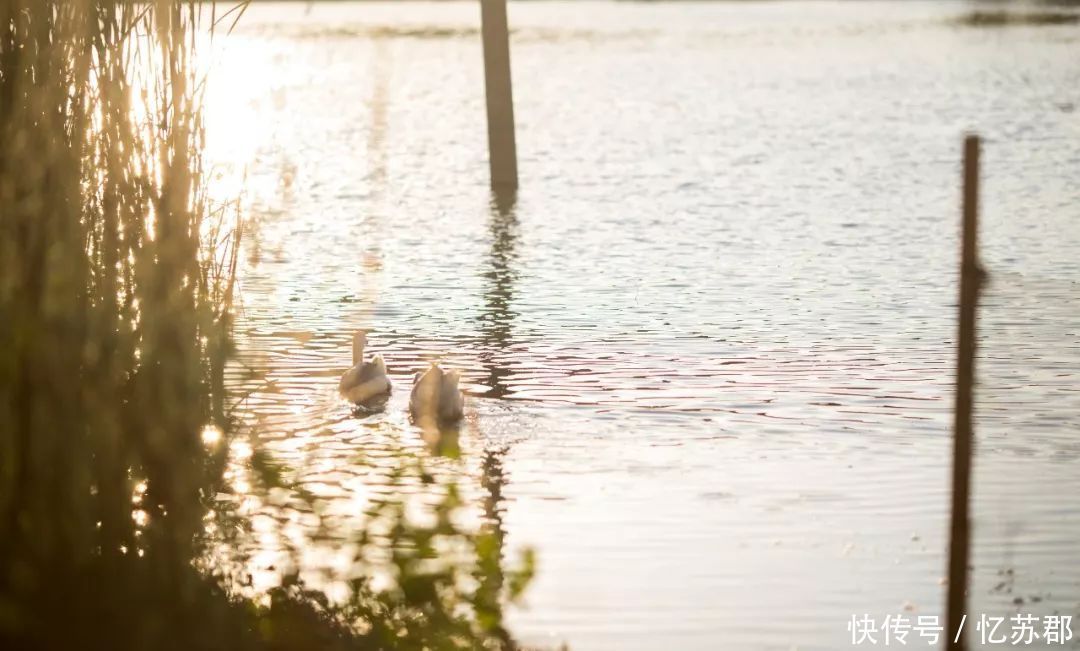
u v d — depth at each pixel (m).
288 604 16.19
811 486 21.80
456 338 31.47
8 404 15.23
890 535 19.97
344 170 61.34
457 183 58.03
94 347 16.78
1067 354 29.58
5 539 15.16
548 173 61.28
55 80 18.05
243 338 30.55
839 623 17.34
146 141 19.16
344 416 25.30
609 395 26.75
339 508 20.25
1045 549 19.58
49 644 14.55
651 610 17.52
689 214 49.84
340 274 38.59
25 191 16.75
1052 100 89.25
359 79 106.62
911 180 57.47
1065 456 23.28
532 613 17.36
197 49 19.91
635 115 85.19
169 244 18.78
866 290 36.44
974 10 194.38
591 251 42.66
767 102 91.50
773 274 38.81
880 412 25.55
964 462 14.57
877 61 120.81
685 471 22.50
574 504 21.00
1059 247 42.31
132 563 16.09
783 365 28.86
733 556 19.14
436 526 16.23
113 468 16.28
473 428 24.67
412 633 15.45
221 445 20.39
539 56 130.50
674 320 33.19
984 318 33.03
